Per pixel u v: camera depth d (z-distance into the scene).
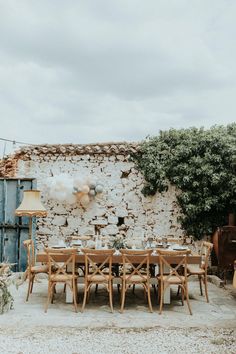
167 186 10.55
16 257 10.21
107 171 10.83
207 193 10.16
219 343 5.21
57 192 10.53
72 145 10.94
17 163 11.15
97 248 7.63
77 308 6.93
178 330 5.75
